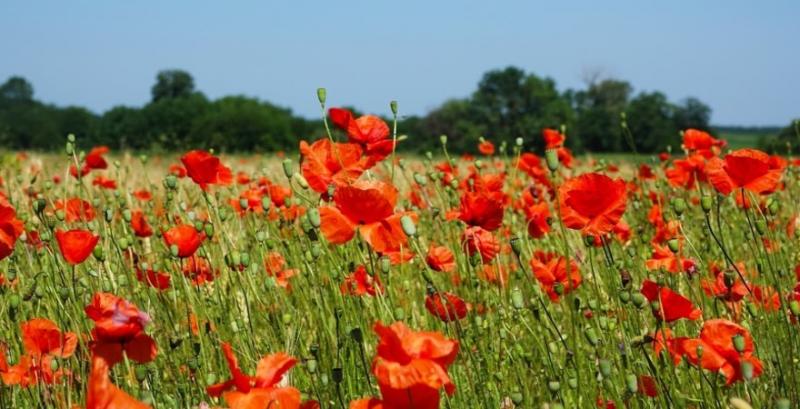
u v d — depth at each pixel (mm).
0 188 7574
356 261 4234
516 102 75812
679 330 3543
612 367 3094
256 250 4527
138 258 4047
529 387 3184
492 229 3484
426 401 2113
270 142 56844
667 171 5398
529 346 3771
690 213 5652
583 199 2902
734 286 3369
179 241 3447
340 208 2820
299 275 4113
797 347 3141
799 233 4645
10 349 3510
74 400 3029
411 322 3971
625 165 8852
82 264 4223
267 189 5062
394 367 2039
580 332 3447
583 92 75375
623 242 4523
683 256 4133
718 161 3244
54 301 3664
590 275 4453
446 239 4887
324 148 3504
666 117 54812
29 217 4840
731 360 2531
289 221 4758
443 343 2070
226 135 56781
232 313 3895
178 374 3338
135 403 2031
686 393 3082
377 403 2123
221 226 4074
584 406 2953
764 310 3193
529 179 7383
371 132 3627
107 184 6359
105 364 2039
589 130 70625
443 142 5051
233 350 3475
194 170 3900
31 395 3188
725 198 5777
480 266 4047
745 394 3055
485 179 4566
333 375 2715
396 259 3486
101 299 2396
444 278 4531
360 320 3613
